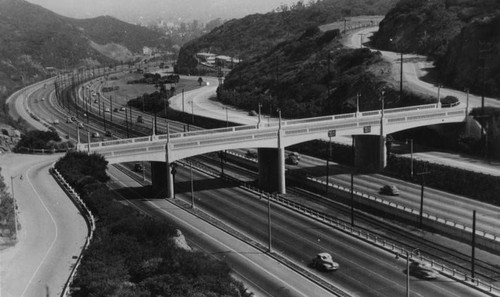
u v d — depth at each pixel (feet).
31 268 167.84
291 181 349.82
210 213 280.72
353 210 285.23
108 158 280.31
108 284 145.89
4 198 221.87
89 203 219.20
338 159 383.65
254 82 643.45
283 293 188.03
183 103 596.70
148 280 155.12
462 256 225.97
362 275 203.82
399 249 227.40
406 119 347.77
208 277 162.71
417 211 268.82
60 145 347.15
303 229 256.32
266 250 228.02
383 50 608.19
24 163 302.45
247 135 307.99
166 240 186.70
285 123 328.08
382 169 347.56
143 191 322.75
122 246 173.06
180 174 368.68
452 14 581.53
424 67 506.48
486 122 345.72
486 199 284.00
